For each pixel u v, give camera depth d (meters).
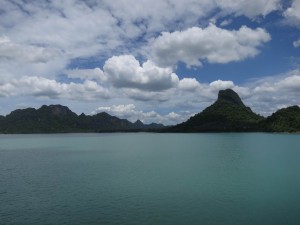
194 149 111.50
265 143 135.12
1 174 57.81
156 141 175.12
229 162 73.06
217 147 117.88
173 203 37.09
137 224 30.48
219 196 40.19
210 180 50.53
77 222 30.97
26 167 67.44
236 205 36.19
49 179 52.28
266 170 60.50
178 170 61.31
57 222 30.98
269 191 42.78
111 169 63.31
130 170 61.69
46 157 89.75
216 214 33.19
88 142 174.62
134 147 128.00
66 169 63.81
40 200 38.62
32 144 159.25
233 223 30.67
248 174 55.97
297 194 41.03
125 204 36.81
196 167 65.31
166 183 48.25
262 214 33.09
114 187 45.66
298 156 84.62
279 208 35.09
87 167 66.62
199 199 38.88
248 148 111.06
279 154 89.88
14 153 104.69
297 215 32.78
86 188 45.12
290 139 163.50
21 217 32.38
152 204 36.72
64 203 37.28
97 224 30.44
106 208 35.28
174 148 118.31
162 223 30.72
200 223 30.69
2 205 36.53
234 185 46.62
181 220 31.50
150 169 62.94
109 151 108.81
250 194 41.09
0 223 30.72
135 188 45.00
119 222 31.02
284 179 51.12
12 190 44.12
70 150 115.56
